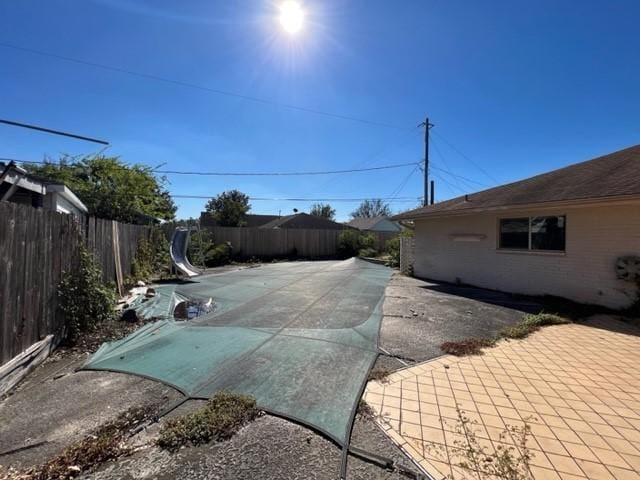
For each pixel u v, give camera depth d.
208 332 4.64
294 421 2.42
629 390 2.98
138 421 2.42
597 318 5.48
